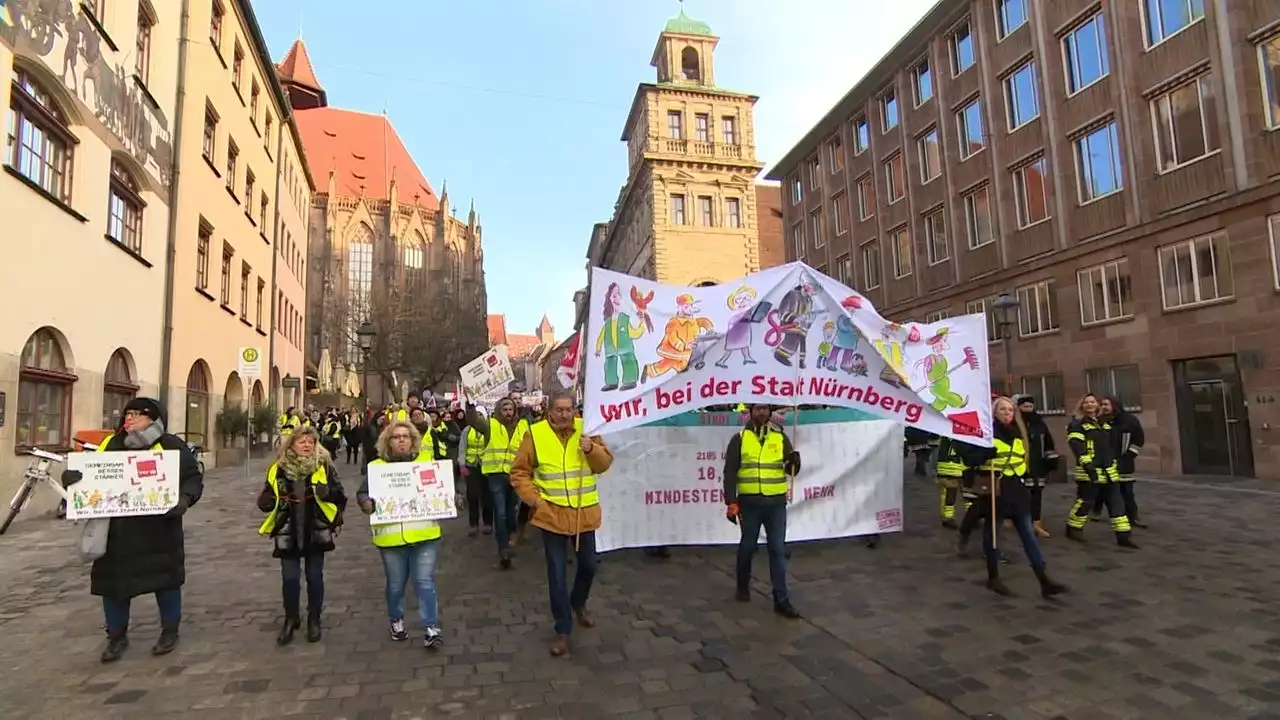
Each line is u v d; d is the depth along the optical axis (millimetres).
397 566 5395
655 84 47281
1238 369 15812
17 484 10945
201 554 8641
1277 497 12133
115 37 14688
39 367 11961
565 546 5285
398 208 72438
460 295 74750
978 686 4449
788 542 8727
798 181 40094
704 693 4434
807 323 6656
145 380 16547
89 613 6188
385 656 5109
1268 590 6359
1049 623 5617
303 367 41656
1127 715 4012
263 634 5613
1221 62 16203
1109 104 19297
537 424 5395
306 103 51844
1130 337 18531
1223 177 16172
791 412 8664
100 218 13961
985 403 6676
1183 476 16344
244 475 19141
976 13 24562
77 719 4074
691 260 46750
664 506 8391
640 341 6129
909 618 5840
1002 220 23516
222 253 22719
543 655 5121
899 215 30172
